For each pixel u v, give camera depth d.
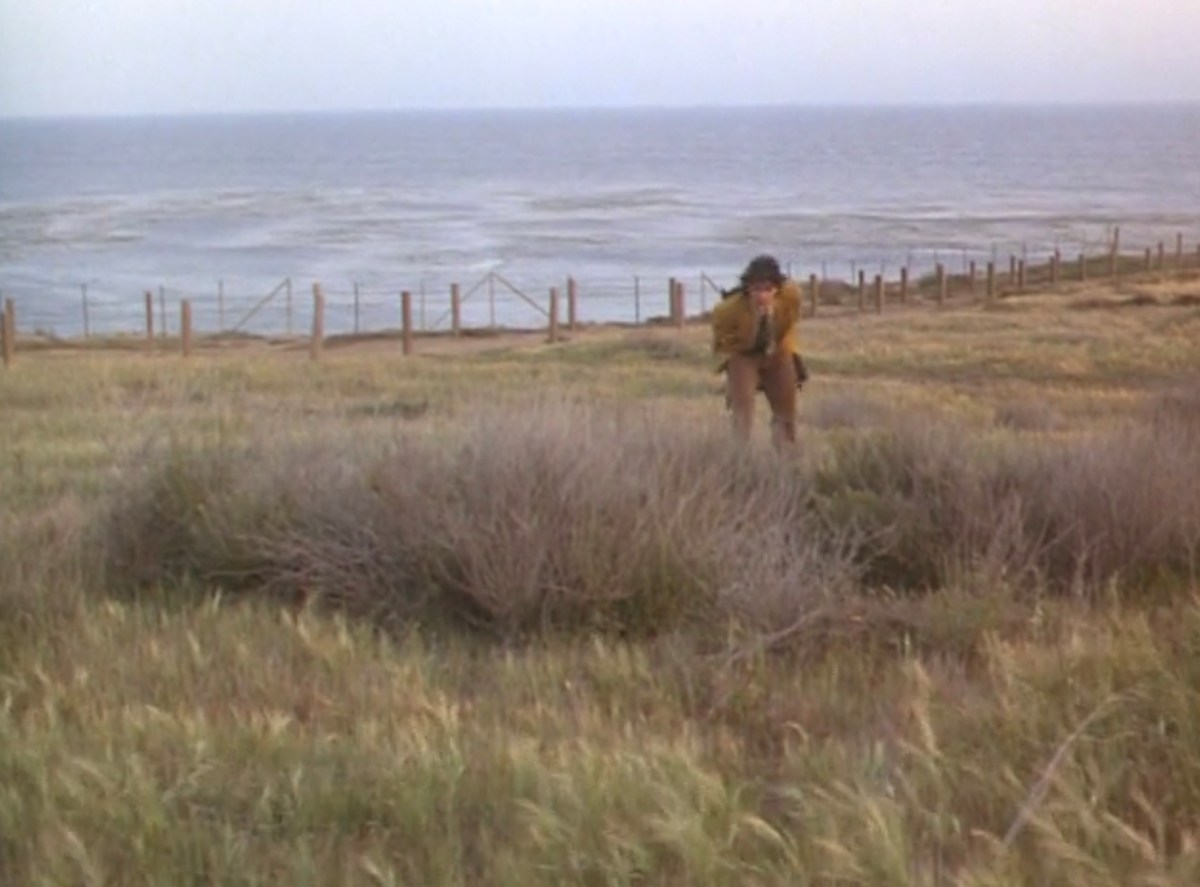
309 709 5.83
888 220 115.44
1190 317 39.06
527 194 161.00
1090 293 49.41
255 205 140.88
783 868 4.19
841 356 29.38
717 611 7.09
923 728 4.91
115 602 7.23
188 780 4.81
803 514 8.31
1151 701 5.28
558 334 40.84
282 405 17.83
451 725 5.29
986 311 44.41
